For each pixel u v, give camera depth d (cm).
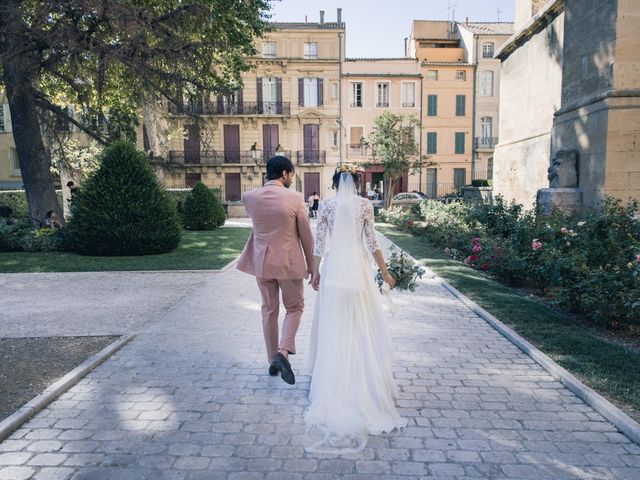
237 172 4031
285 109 3966
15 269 1011
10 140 3619
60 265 1058
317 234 357
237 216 3328
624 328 539
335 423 296
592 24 979
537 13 1446
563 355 438
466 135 4178
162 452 285
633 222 599
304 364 438
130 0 1335
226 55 1714
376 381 318
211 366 432
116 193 1232
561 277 575
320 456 280
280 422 323
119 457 279
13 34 1227
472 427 314
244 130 3994
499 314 593
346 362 314
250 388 381
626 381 372
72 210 1270
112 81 1617
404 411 339
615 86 898
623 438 298
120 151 1262
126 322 591
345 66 4012
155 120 2297
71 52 1230
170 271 962
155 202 1259
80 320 602
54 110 1495
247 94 3944
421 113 4119
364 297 338
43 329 559
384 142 3384
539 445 290
